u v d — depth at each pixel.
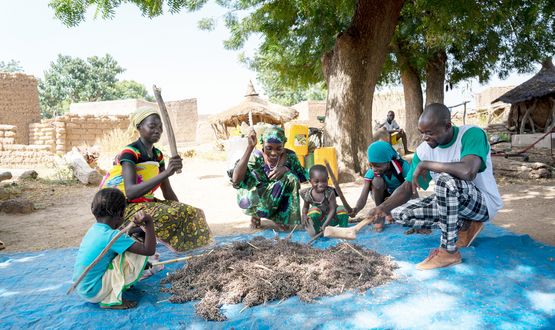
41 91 50.28
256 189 4.88
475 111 25.33
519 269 3.30
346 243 3.84
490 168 3.61
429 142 3.46
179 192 9.04
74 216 6.79
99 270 2.94
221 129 21.38
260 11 11.94
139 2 6.15
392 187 4.77
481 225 3.77
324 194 4.59
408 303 2.83
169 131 3.69
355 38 9.47
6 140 16.28
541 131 14.29
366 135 9.66
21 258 4.29
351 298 2.95
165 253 4.13
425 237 4.34
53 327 2.69
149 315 2.83
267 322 2.65
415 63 16.06
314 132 12.14
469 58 16.73
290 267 3.33
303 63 15.34
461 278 3.20
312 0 10.99
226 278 3.21
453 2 9.20
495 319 2.56
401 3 9.47
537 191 7.23
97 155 11.76
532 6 9.65
